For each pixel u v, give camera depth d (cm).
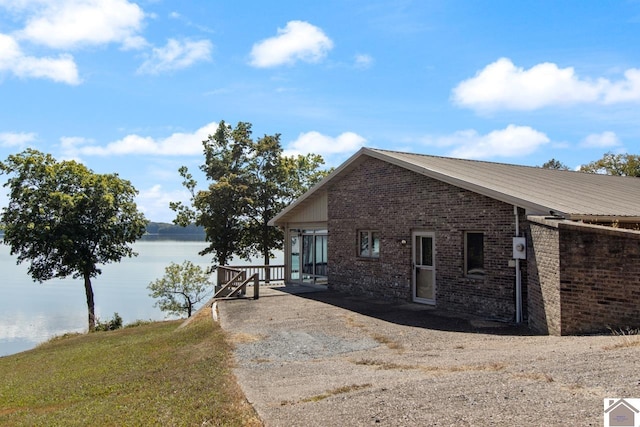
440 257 1414
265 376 738
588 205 1184
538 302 1041
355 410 522
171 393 700
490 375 612
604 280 845
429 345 934
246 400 602
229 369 799
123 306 3956
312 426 488
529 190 1298
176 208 2988
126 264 8200
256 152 2956
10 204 2725
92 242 2873
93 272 2894
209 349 993
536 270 1060
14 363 1476
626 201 1397
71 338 2033
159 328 1789
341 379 686
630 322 811
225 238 2870
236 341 1034
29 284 6406
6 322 3491
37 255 2728
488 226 1273
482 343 920
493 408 484
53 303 4406
